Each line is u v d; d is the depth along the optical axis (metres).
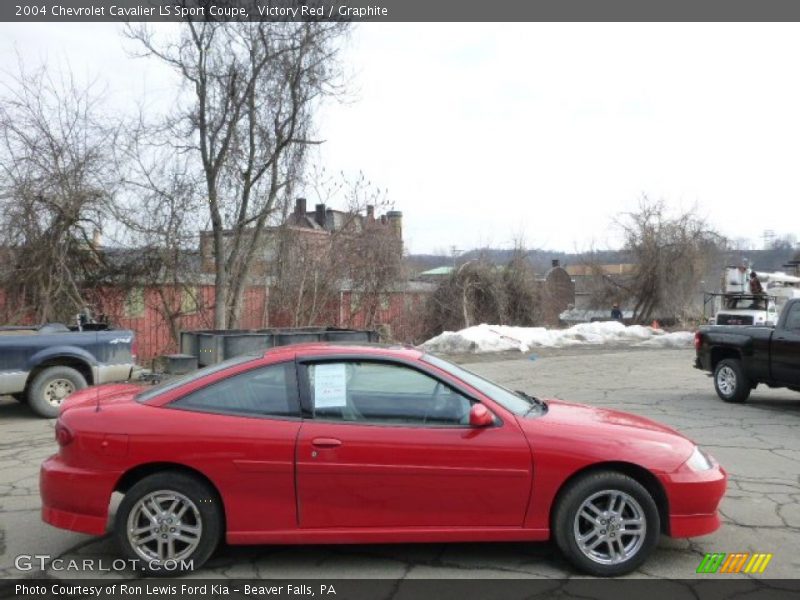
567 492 4.18
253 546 4.68
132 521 4.14
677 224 36.34
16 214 15.90
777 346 10.21
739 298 25.48
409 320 26.08
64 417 4.36
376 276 23.45
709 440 8.19
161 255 18.08
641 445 4.30
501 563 4.38
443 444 4.17
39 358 10.03
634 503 4.19
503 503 4.19
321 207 24.11
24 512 5.46
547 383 13.79
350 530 4.14
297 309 21.52
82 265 17.80
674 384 13.66
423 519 4.18
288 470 4.11
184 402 4.31
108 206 17.06
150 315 19.09
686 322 35.38
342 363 4.42
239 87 17.55
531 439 4.21
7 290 16.31
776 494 5.91
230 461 4.11
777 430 8.80
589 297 38.84
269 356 4.48
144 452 4.13
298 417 4.26
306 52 17.61
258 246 19.66
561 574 4.21
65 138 16.58
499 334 22.38
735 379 11.02
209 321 19.53
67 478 4.19
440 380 4.39
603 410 5.05
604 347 23.14
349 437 4.16
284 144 17.81
